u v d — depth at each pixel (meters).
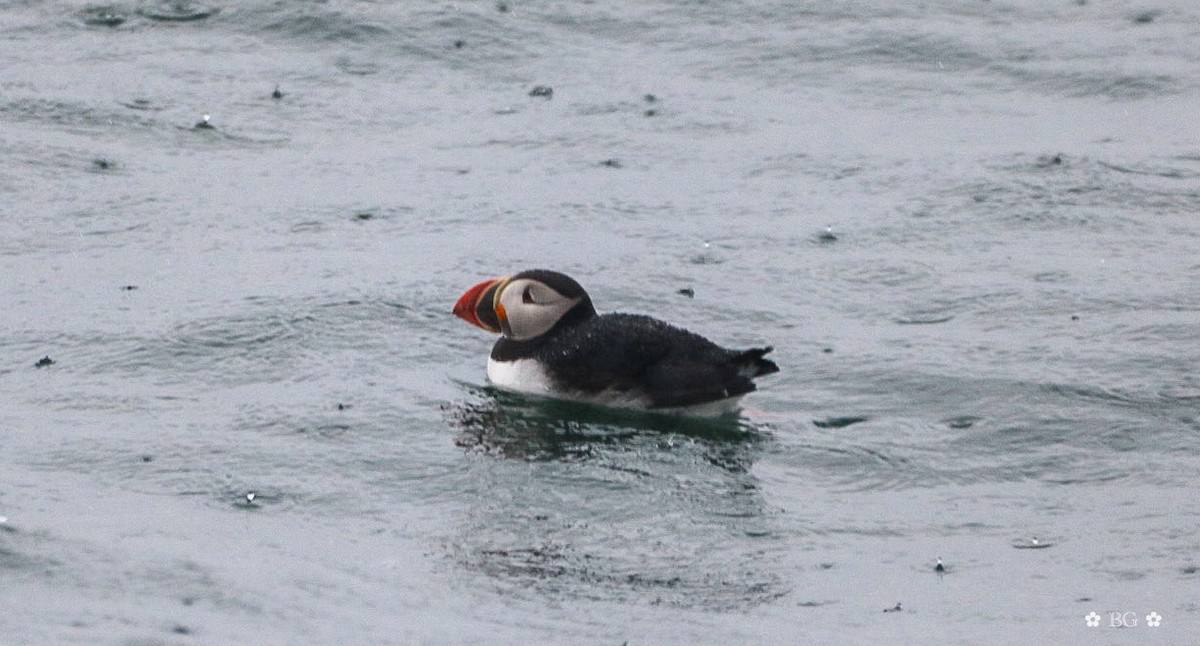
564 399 12.93
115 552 8.87
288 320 14.48
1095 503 11.40
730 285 15.66
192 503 10.94
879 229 17.19
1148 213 17.80
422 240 16.72
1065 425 12.64
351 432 12.34
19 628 7.41
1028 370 13.62
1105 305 15.15
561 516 10.98
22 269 15.78
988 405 12.98
